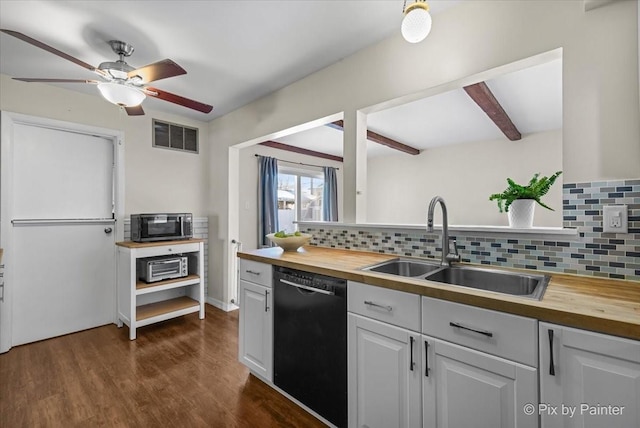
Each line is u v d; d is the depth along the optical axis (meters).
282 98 2.74
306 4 1.66
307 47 2.09
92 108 2.89
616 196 1.23
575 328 0.87
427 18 1.23
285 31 1.90
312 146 5.01
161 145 3.37
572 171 1.32
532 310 0.93
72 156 2.84
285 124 2.71
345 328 1.45
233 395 1.84
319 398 1.57
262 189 4.40
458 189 5.11
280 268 1.79
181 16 1.74
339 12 1.72
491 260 1.57
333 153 5.60
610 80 1.24
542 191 1.49
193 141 3.64
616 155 1.23
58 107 2.70
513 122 3.80
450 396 1.11
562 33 1.35
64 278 2.78
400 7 1.69
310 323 1.61
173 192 3.46
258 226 4.37
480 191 4.86
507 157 4.58
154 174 3.32
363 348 1.37
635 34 1.19
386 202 6.14
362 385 1.38
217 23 1.81
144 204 3.24
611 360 0.82
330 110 2.33
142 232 2.85
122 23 1.79
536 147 4.32
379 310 1.31
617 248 1.24
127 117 3.12
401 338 1.24
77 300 2.85
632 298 1.00
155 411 1.68
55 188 2.74
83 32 1.87
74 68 2.34
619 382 0.81
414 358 1.20
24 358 2.30
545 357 0.91
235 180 3.50
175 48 2.09
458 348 1.08
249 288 2.02
